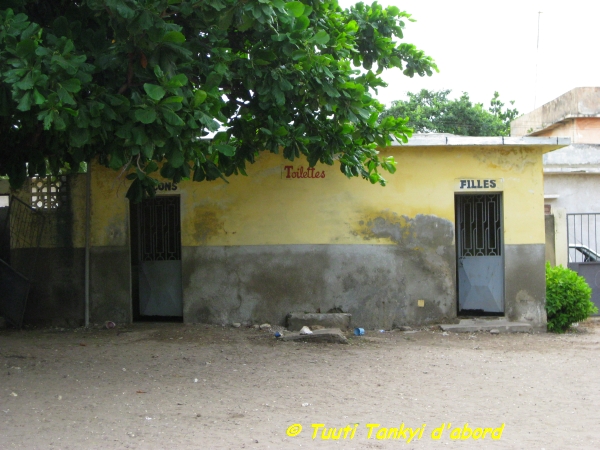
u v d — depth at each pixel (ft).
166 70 20.75
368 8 30.45
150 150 20.26
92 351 28.71
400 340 32.35
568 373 25.49
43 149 25.98
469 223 36.47
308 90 24.94
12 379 23.22
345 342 31.27
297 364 26.76
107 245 35.60
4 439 16.71
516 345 31.48
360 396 21.66
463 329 34.50
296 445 16.43
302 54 23.24
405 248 35.17
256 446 16.30
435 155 35.27
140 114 19.52
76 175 35.78
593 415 19.52
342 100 24.91
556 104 81.05
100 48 22.17
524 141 34.55
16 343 30.37
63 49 19.26
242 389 22.45
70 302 35.63
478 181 35.27
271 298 35.01
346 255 35.04
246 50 25.88
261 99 23.97
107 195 35.65
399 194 35.14
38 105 19.15
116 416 18.90
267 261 35.06
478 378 24.56
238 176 35.17
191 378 24.06
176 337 32.09
